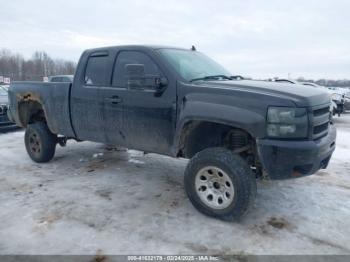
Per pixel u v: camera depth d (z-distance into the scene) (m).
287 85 3.48
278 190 4.22
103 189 4.25
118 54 4.18
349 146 7.11
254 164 3.55
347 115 15.15
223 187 3.29
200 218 3.39
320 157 3.08
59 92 4.79
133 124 3.98
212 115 3.19
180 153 3.80
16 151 6.45
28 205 3.69
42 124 5.43
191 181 3.46
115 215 3.45
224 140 3.64
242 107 3.08
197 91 3.39
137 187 4.34
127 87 3.81
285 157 2.93
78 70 4.58
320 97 3.25
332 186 4.39
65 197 3.95
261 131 2.98
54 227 3.16
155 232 3.09
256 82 3.64
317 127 3.16
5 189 4.22
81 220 3.32
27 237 2.97
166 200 3.88
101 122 4.35
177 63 3.79
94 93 4.33
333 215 3.48
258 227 3.20
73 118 4.69
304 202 3.83
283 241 2.94
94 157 5.93
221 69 4.52
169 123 3.64
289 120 2.92
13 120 5.82
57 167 5.27
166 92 3.63
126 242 2.91
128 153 6.25
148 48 3.92
